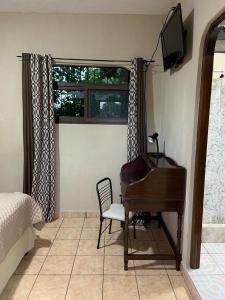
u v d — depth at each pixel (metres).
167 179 2.36
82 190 3.63
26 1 3.04
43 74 3.29
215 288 2.09
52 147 3.40
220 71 2.79
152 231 3.27
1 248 1.89
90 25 3.38
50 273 2.37
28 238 2.59
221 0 1.62
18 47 3.38
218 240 2.90
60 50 3.40
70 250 2.77
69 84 3.48
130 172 3.12
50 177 3.44
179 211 2.40
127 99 3.56
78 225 3.40
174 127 2.87
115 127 3.54
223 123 2.85
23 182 3.48
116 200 3.65
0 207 2.19
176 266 2.45
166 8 3.19
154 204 2.40
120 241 2.98
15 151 3.53
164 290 2.16
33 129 3.37
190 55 2.33
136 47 3.42
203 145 2.20
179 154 2.64
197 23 2.11
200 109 2.16
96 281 2.26
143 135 3.40
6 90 3.43
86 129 3.54
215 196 2.95
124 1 3.01
